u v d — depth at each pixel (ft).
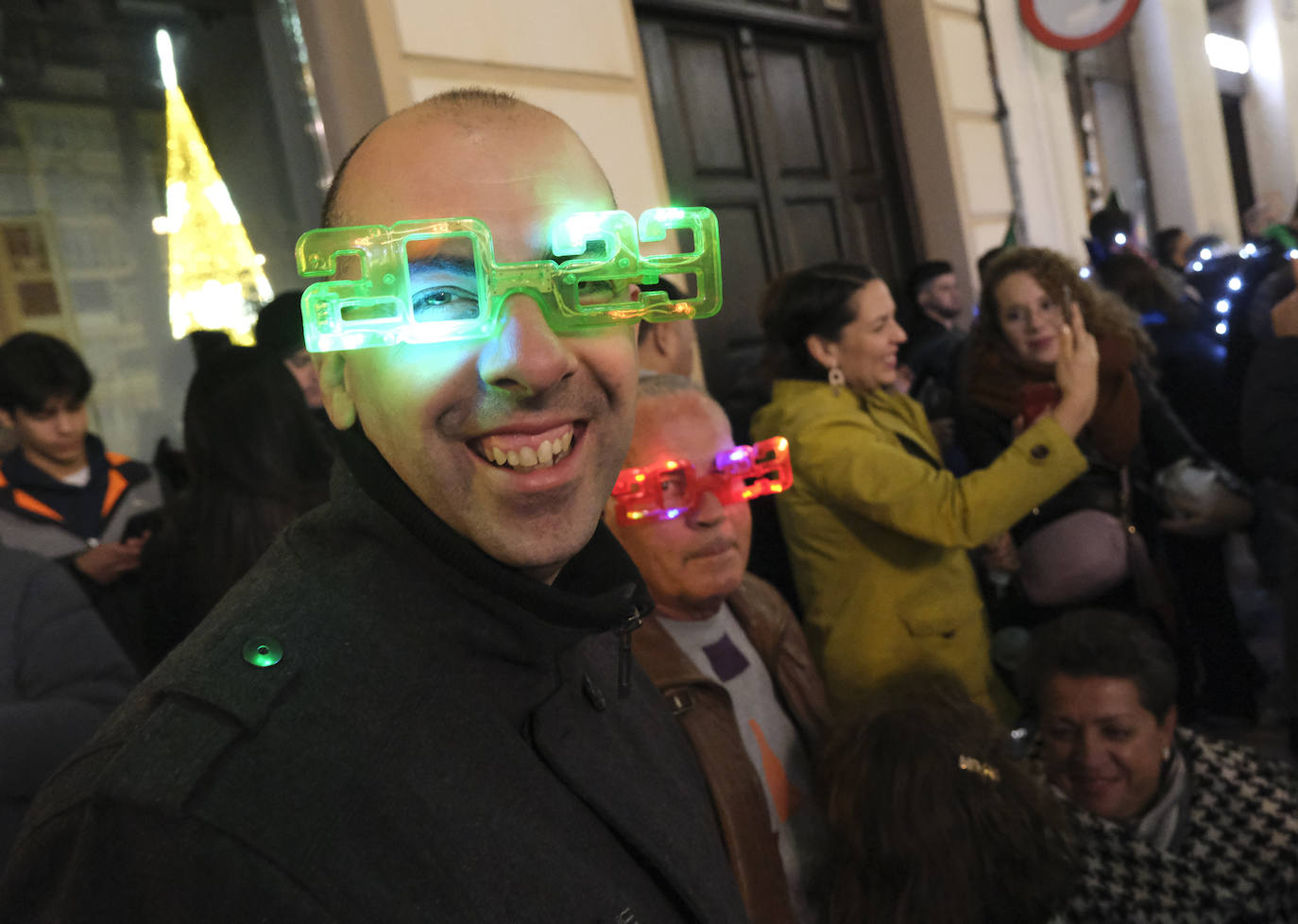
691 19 11.23
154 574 5.28
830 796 4.01
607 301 2.07
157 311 8.85
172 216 8.71
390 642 1.88
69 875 1.57
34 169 8.06
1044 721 4.86
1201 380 10.36
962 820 3.82
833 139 13.57
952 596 5.88
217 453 5.16
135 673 4.75
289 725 1.70
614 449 2.12
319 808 1.64
